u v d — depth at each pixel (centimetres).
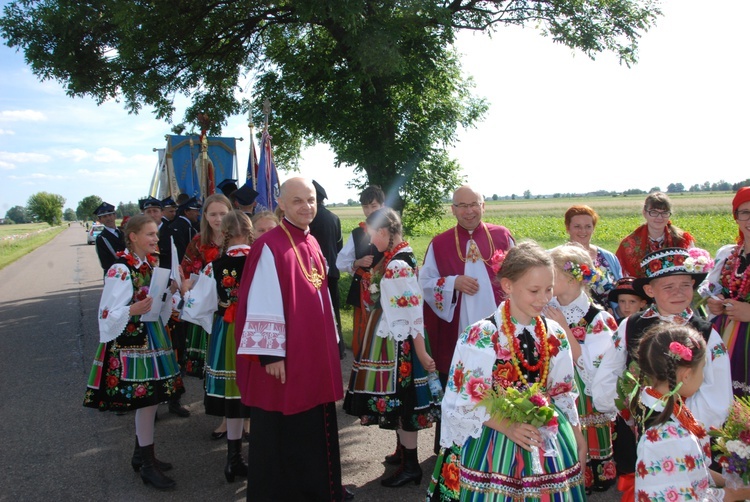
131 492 372
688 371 225
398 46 1049
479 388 226
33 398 571
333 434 330
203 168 857
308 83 1220
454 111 1209
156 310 379
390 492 365
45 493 371
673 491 220
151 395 369
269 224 405
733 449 239
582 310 310
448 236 411
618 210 4881
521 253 227
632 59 1245
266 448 313
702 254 291
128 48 1157
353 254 495
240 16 1284
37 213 11994
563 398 240
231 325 380
